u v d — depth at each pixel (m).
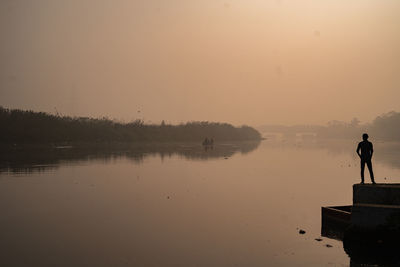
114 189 23.41
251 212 17.16
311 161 46.03
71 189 23.19
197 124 118.75
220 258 11.05
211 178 28.95
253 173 32.56
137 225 14.77
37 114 75.12
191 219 15.84
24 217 15.98
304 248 12.03
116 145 77.88
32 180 26.64
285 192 22.69
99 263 10.55
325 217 15.16
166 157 48.72
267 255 11.34
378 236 12.41
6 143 63.47
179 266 10.39
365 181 27.39
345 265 10.56
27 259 10.84
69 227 14.41
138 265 10.41
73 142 74.06
